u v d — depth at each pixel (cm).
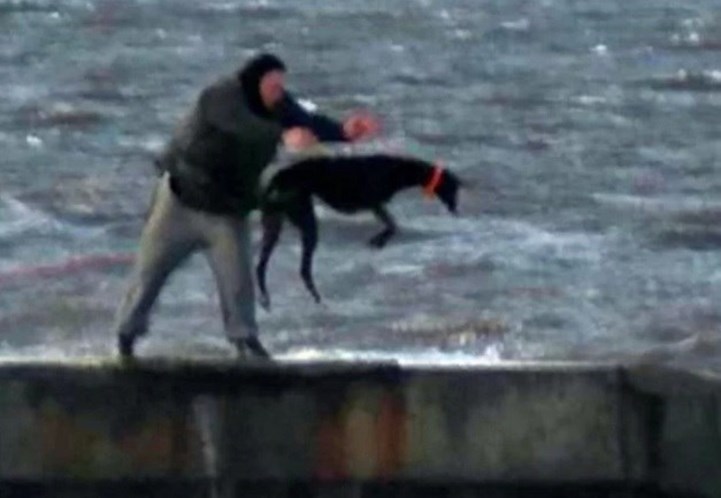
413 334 2405
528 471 1286
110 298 2566
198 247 1273
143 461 1271
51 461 1268
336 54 6719
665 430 1282
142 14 8006
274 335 2364
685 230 3167
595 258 2941
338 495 1280
